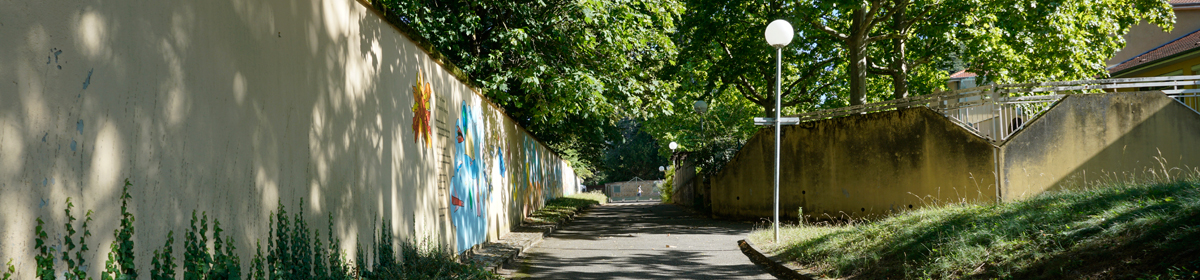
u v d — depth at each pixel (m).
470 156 11.47
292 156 5.30
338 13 6.35
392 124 7.70
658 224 18.45
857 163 16.77
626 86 16.48
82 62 3.15
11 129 2.77
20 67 2.82
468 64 15.88
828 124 17.67
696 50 21.91
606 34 14.94
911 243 7.71
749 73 23.14
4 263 2.73
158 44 3.69
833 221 17.19
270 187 4.93
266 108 4.91
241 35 4.59
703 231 15.71
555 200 29.44
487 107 13.38
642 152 74.62
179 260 3.81
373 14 7.28
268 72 4.96
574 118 24.45
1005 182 13.69
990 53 18.88
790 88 26.66
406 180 8.07
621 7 14.73
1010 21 16.70
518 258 10.57
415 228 8.30
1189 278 4.48
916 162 15.38
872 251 8.09
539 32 15.24
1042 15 16.16
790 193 18.66
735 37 21.67
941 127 14.87
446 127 10.02
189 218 3.93
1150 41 26.31
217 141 4.25
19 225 2.81
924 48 22.12
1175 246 5.01
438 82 9.73
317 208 5.71
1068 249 5.90
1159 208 6.20
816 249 9.14
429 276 6.96
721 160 23.62
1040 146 13.83
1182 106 13.80
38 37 2.92
